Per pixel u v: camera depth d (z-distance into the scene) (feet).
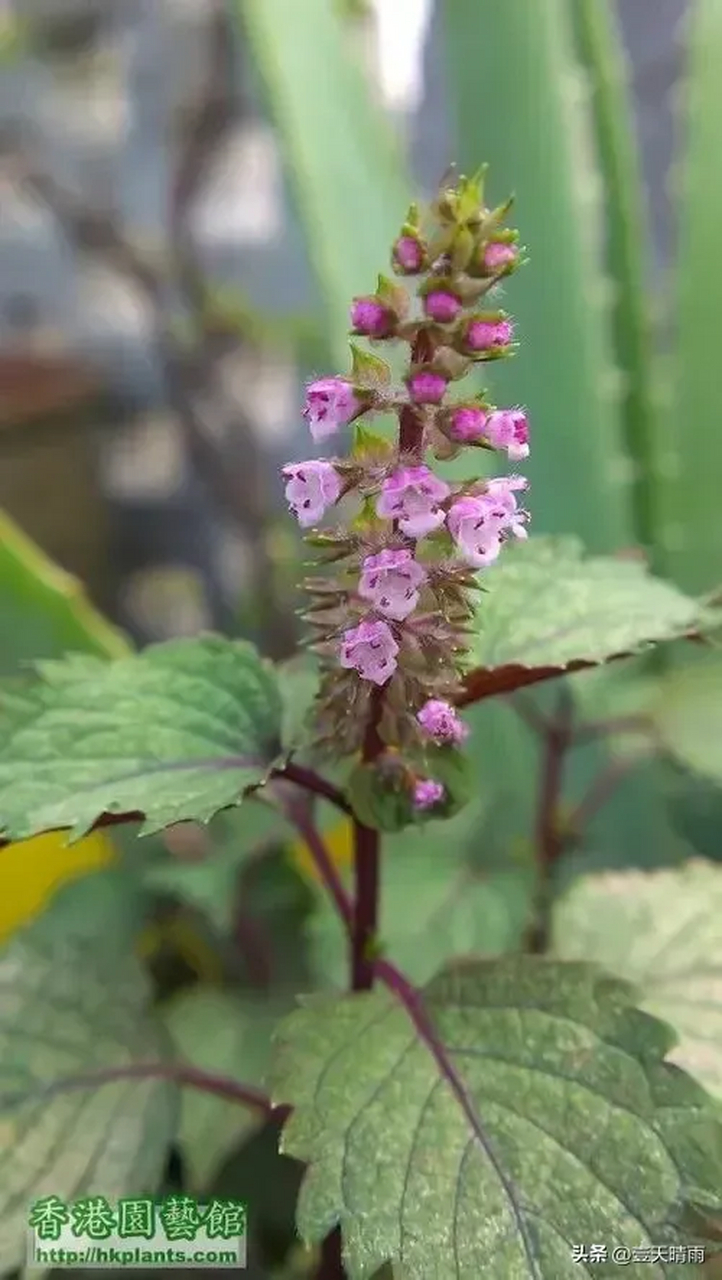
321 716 0.50
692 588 0.88
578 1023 0.51
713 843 0.89
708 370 0.88
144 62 1.60
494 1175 0.47
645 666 0.79
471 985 0.52
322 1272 0.57
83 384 1.63
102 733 0.52
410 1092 0.49
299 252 1.64
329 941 0.80
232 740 0.52
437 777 0.51
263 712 0.53
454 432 0.45
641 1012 0.51
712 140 0.87
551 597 0.55
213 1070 0.68
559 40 0.83
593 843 0.90
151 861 0.90
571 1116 0.48
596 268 0.85
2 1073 0.58
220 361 1.59
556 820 0.76
